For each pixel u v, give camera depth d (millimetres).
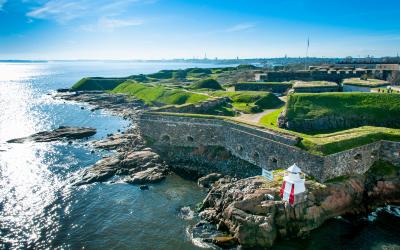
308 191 31375
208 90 94500
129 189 40969
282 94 79625
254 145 42656
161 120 54000
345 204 33531
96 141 61531
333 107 48562
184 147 51938
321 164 33500
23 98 129250
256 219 28656
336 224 31500
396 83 74875
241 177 42375
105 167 46469
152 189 40906
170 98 89125
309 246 28328
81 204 37312
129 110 93312
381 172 36875
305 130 46188
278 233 29234
